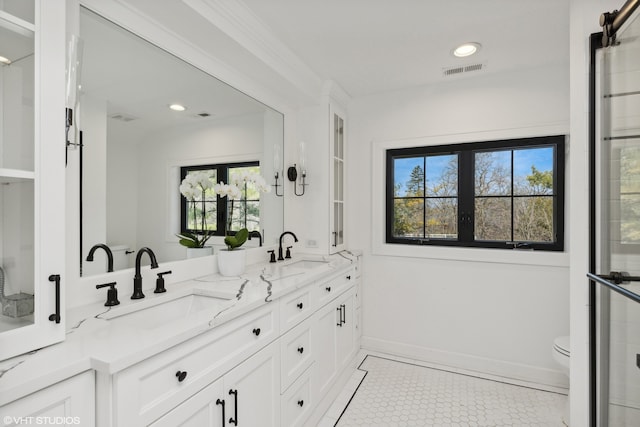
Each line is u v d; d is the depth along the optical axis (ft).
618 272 3.86
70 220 3.81
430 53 6.78
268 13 5.34
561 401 6.70
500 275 7.83
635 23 3.53
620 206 3.86
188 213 5.61
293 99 8.07
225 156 6.32
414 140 8.67
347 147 9.46
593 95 4.34
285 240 8.31
